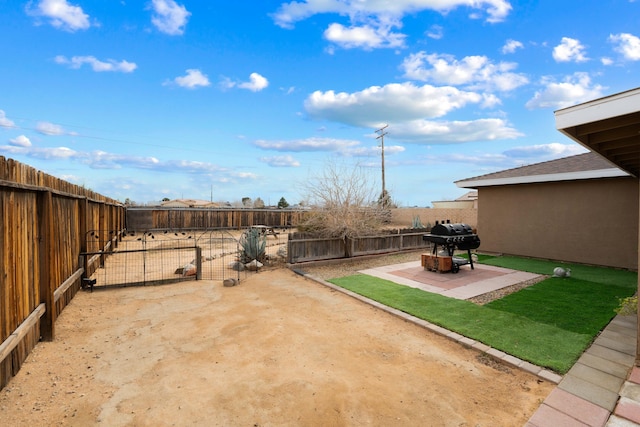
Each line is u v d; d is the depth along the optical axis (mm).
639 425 2262
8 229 2871
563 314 4590
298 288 6402
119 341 3738
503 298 5422
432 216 21469
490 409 2516
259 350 3523
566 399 2590
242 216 21875
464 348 3656
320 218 9477
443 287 6230
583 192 8523
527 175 9273
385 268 8281
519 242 9852
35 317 3324
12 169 2928
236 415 2389
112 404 2498
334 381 2887
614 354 3354
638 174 6996
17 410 2391
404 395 2691
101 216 8867
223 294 5895
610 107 3057
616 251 7973
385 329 4238
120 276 7402
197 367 3119
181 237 16578
